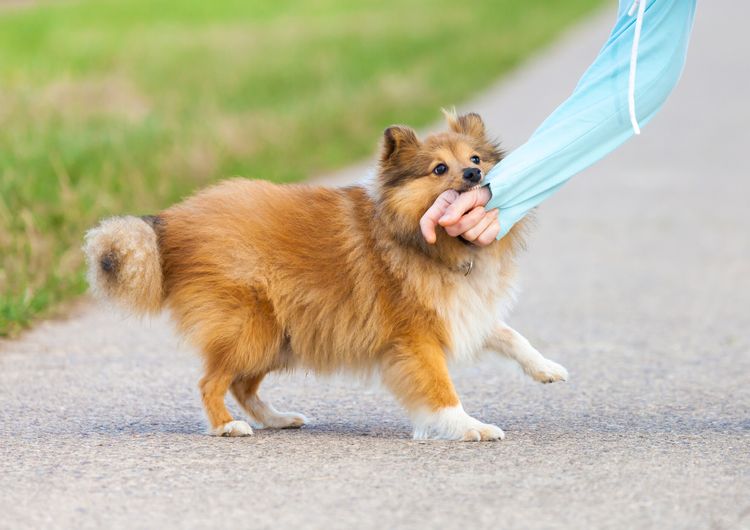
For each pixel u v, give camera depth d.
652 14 8.85
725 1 76.12
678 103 39.44
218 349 9.30
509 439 9.12
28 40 46.09
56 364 12.03
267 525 6.82
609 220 22.17
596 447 8.76
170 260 9.45
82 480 7.79
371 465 8.23
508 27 58.31
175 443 8.95
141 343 13.19
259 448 8.82
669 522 6.82
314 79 39.22
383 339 9.34
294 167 25.92
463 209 8.81
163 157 22.72
